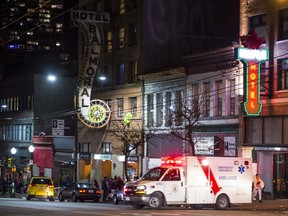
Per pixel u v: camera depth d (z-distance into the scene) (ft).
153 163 189.57
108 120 212.23
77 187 165.27
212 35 198.08
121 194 141.90
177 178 112.68
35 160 268.41
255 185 137.59
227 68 159.94
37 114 273.95
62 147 254.88
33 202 149.28
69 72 283.38
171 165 114.93
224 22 195.11
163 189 111.75
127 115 202.59
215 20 197.77
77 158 235.81
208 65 167.32
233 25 191.11
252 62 143.54
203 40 201.16
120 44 218.18
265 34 149.89
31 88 277.44
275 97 146.10
